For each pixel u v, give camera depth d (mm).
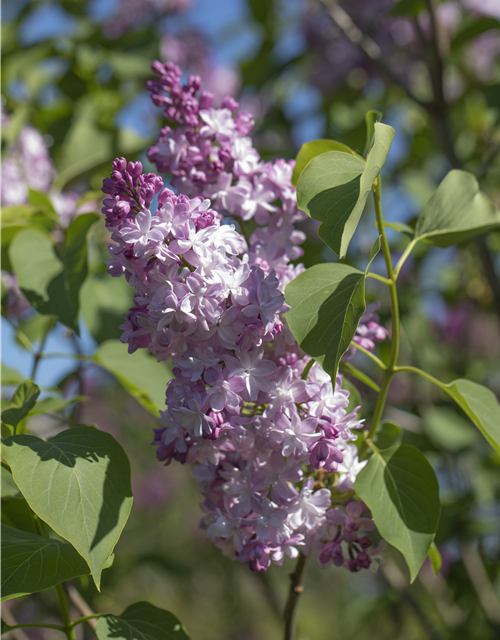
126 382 710
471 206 642
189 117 610
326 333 549
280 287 577
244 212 599
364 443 604
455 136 1316
